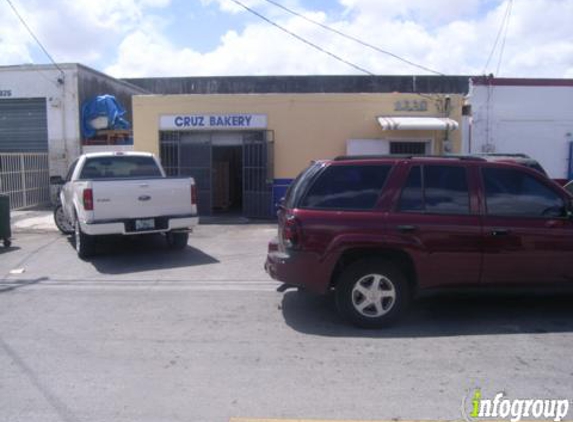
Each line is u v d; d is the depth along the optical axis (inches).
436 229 232.1
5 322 247.1
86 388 175.3
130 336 226.7
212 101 632.4
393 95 627.8
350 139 629.3
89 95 829.2
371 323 233.6
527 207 239.8
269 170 633.6
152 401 165.8
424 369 189.8
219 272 353.1
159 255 412.5
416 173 239.1
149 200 388.8
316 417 155.2
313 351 208.2
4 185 698.2
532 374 185.0
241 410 159.6
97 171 438.3
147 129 641.0
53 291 305.7
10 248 448.8
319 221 232.2
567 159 666.8
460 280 235.9
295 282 234.5
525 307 265.4
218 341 220.1
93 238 400.2
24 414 157.8
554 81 657.6
